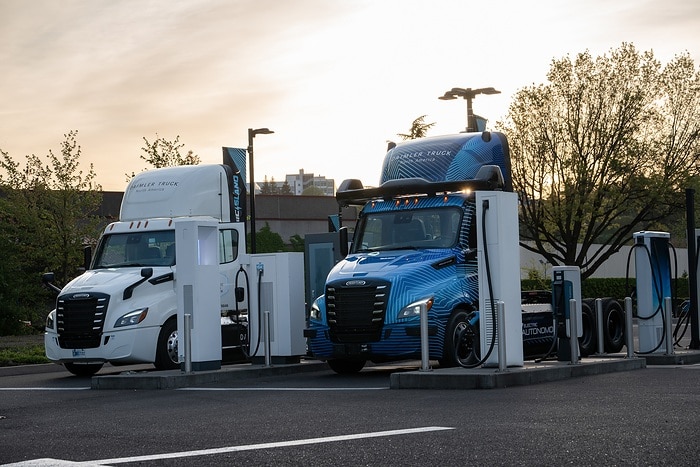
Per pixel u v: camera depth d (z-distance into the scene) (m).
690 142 42.12
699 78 42.25
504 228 13.26
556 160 42.47
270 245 51.88
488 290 13.29
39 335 32.47
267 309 17.39
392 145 19.16
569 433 7.71
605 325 18.36
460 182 16.47
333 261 20.14
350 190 17.53
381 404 10.66
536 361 14.43
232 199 20.28
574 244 43.28
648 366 15.63
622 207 43.75
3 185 36.09
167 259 18.73
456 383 12.29
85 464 6.95
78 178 36.81
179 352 15.62
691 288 17.36
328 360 16.91
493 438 7.54
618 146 42.00
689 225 17.33
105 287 17.75
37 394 14.40
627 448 6.89
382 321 15.22
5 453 7.85
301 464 6.64
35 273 35.03
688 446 6.93
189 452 7.37
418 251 16.09
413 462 6.56
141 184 20.20
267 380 15.45
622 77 42.41
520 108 43.00
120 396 13.39
